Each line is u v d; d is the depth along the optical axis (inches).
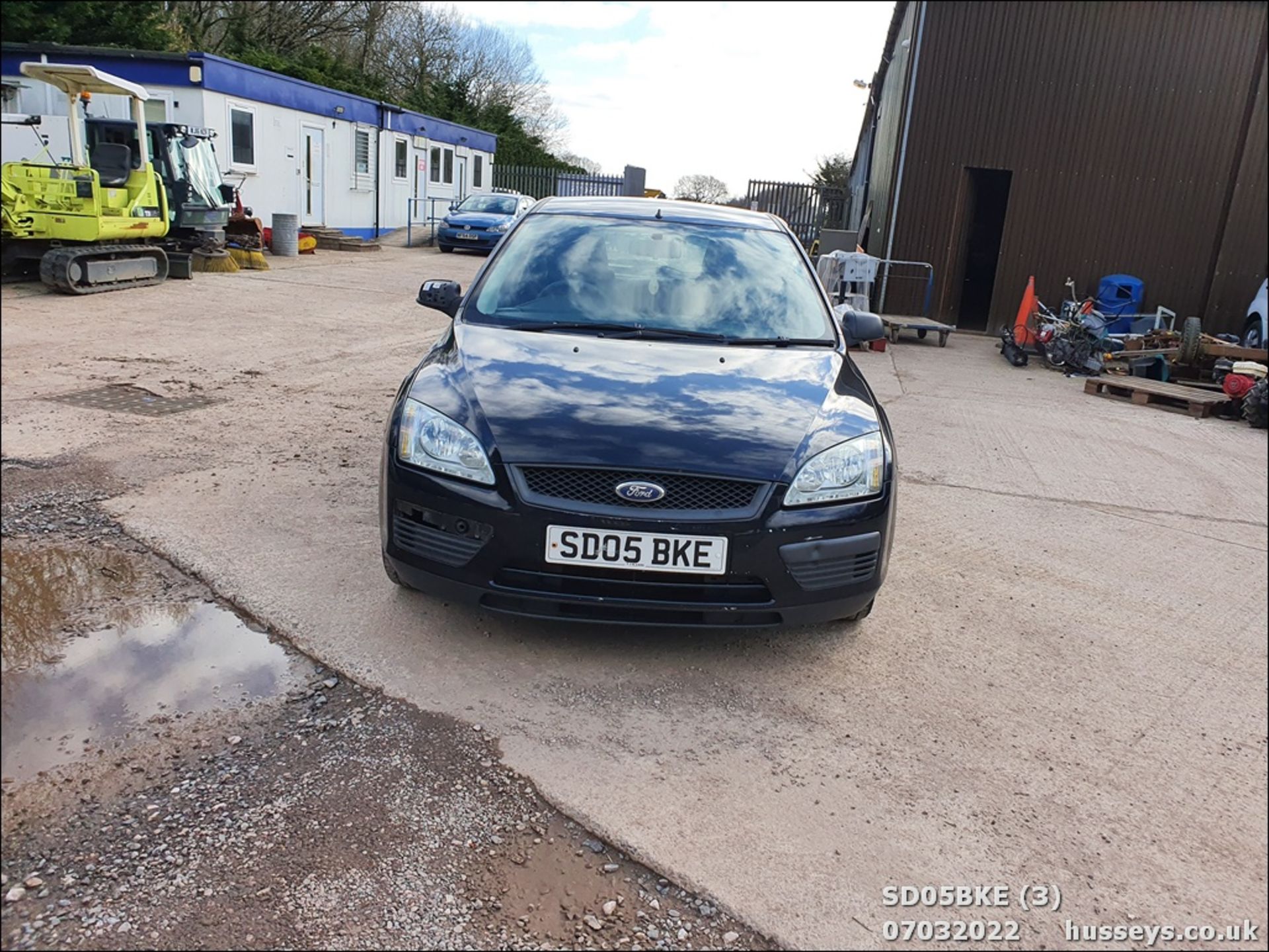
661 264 168.6
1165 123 521.7
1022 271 553.3
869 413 136.0
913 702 125.0
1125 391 391.5
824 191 1029.8
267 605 135.3
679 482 116.3
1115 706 128.6
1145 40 514.0
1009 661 139.4
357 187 865.5
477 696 116.9
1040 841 99.2
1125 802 107.0
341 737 107.0
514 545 115.3
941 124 547.2
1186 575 182.9
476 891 86.3
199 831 90.9
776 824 98.0
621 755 107.3
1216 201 524.1
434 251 860.6
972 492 228.5
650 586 116.4
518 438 118.8
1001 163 544.1
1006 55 531.8
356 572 148.9
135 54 623.8
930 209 557.9
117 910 80.9
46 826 90.1
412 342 374.6
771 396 133.9
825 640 140.7
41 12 690.2
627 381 133.3
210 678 117.3
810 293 170.7
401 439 125.7
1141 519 217.5
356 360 329.7
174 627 129.4
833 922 85.8
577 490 115.8
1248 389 347.9
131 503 173.0
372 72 1422.2
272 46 1236.5
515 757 105.4
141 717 108.4
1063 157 536.4
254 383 282.2
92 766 99.3
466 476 118.2
